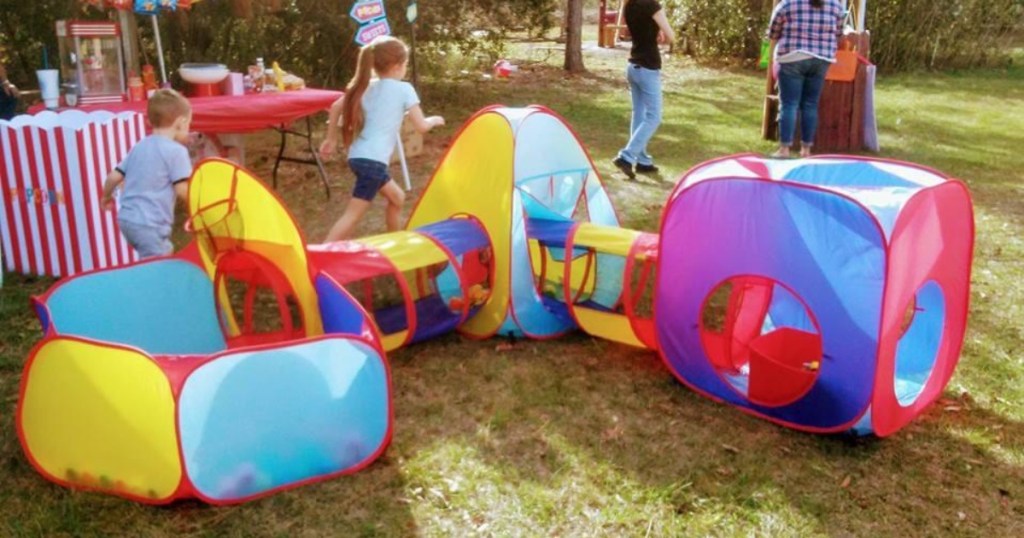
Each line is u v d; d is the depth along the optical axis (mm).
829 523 3256
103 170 5547
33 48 11398
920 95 13867
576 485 3479
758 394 3912
